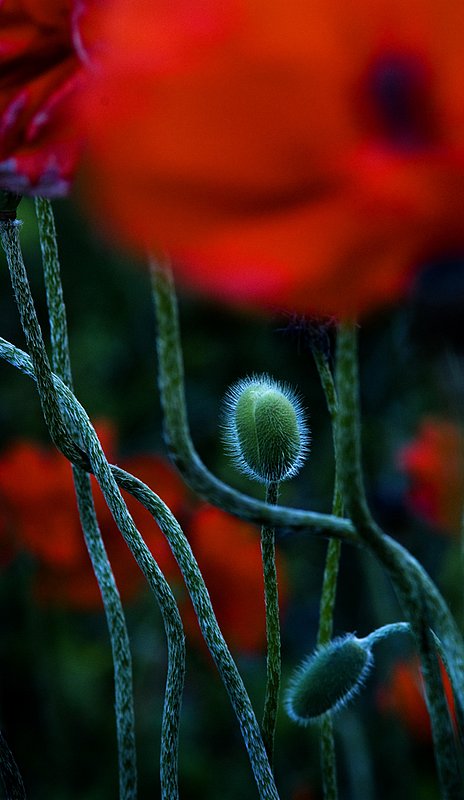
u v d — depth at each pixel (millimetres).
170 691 521
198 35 396
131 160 387
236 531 933
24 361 520
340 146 398
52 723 1010
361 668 530
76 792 994
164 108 392
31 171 425
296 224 395
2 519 942
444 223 390
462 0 405
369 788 867
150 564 517
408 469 881
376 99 406
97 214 389
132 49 394
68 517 933
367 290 401
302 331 512
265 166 395
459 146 408
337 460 527
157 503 520
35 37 434
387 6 403
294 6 397
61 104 425
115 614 540
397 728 957
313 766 986
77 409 516
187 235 389
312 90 398
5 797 539
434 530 944
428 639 456
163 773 523
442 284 411
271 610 527
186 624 949
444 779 462
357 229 391
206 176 393
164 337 442
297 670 537
